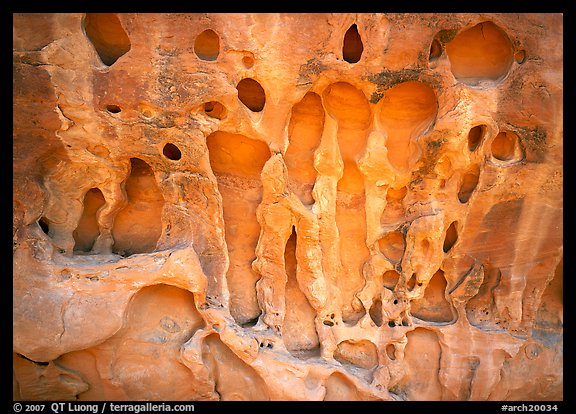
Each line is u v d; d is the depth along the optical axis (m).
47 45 2.58
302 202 2.97
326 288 3.03
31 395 2.90
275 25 2.57
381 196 2.96
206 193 2.86
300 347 3.11
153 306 2.99
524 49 2.65
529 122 2.73
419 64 2.61
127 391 2.96
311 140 2.95
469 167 2.83
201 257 2.95
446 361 3.09
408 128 2.87
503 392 3.14
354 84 2.69
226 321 2.89
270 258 3.02
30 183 2.75
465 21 2.55
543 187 2.85
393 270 3.09
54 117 2.65
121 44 2.77
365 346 3.13
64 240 2.90
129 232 3.12
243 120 2.70
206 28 2.56
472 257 3.06
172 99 2.64
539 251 3.02
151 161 2.82
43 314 2.71
